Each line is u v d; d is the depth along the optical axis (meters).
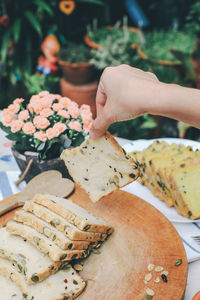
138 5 5.20
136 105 1.12
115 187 1.38
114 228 1.37
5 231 1.37
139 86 1.11
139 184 1.77
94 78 4.20
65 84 4.12
